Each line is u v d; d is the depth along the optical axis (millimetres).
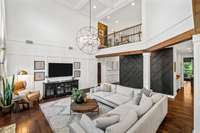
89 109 3311
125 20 9031
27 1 5395
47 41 6059
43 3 5898
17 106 4281
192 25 2445
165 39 3713
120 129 1672
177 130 2824
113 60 10594
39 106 4535
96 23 8516
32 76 5148
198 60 2158
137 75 6871
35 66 5641
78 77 7391
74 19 7207
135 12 7723
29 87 5008
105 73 9852
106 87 5137
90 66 8133
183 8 2746
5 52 4707
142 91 3730
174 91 5453
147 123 2164
